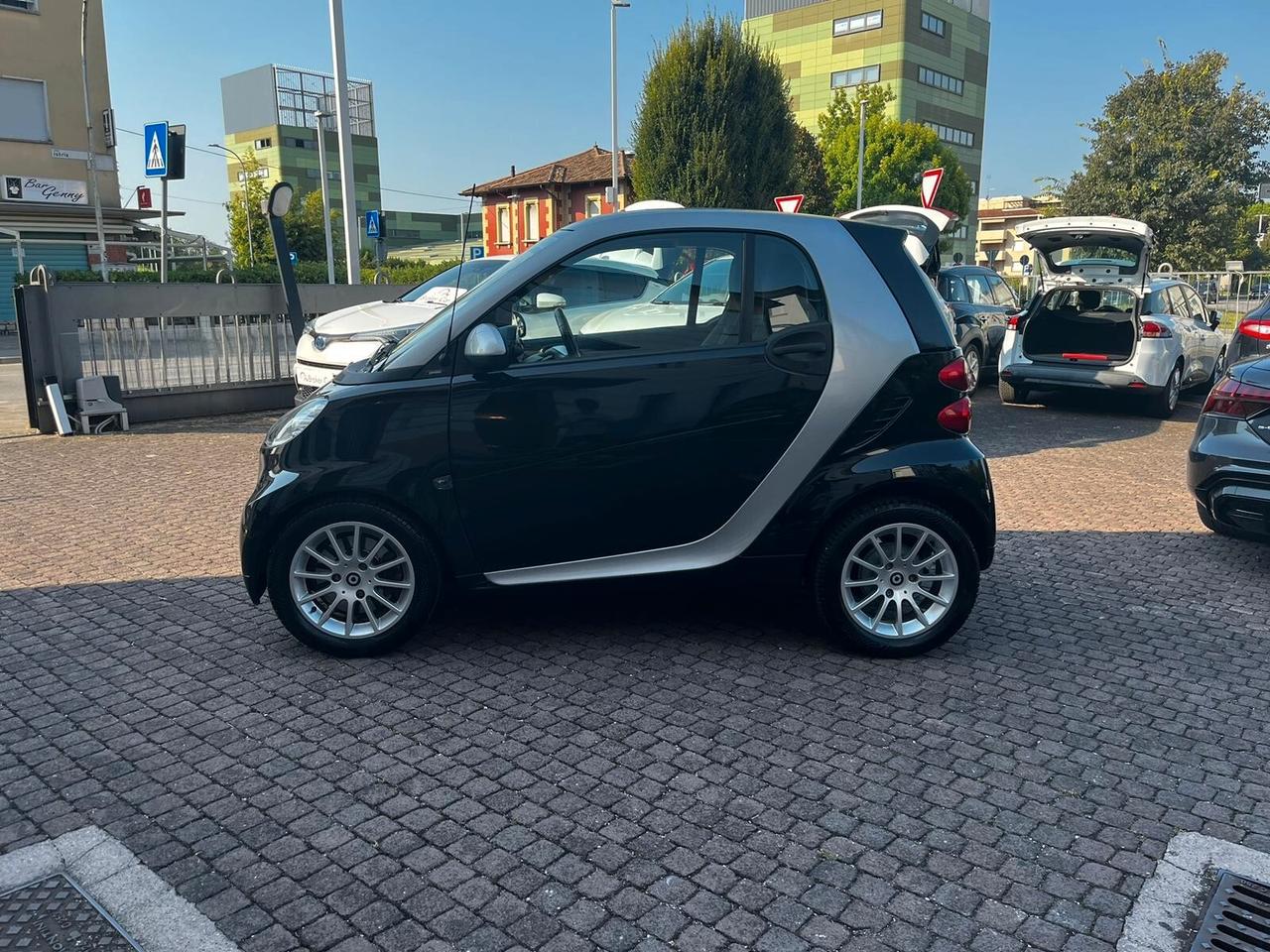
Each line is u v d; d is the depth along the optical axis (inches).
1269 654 173.9
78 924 101.3
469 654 170.7
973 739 141.6
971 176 3230.8
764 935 100.2
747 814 122.0
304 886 107.9
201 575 214.7
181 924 101.3
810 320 164.2
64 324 394.6
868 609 171.8
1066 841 116.9
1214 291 747.4
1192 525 261.6
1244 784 129.9
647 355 162.9
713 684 159.3
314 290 468.4
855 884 108.6
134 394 416.2
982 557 172.4
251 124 4025.6
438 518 162.4
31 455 350.9
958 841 116.7
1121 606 198.8
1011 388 480.4
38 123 1121.4
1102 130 1162.6
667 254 165.8
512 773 131.8
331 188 4050.2
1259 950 98.3
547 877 109.5
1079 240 444.5
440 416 160.1
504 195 2096.5
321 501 162.6
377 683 159.2
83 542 240.7
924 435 166.6
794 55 3070.9
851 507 166.7
